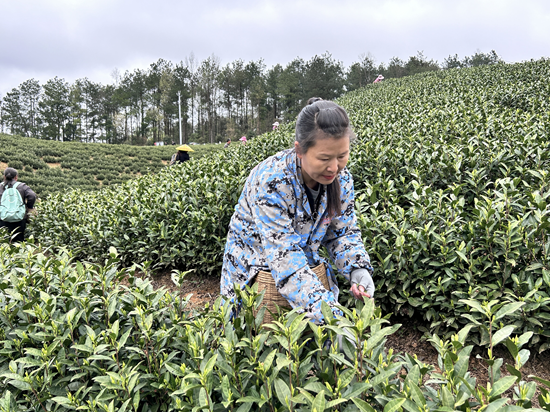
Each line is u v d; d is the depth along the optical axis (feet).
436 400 4.11
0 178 61.67
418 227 9.78
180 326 5.98
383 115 30.96
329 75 222.07
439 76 72.43
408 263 9.43
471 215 10.62
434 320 8.85
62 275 7.48
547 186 11.13
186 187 16.83
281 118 279.08
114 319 6.70
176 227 14.75
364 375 4.30
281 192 4.76
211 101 263.29
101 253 17.87
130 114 281.95
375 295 9.54
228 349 4.33
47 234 22.47
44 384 5.18
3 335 6.34
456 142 17.92
